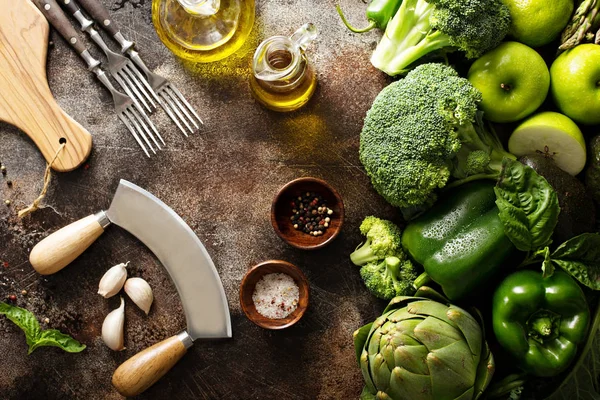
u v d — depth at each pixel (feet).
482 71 2.71
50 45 2.99
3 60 2.95
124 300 3.03
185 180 3.01
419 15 2.74
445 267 2.69
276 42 2.77
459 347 2.56
